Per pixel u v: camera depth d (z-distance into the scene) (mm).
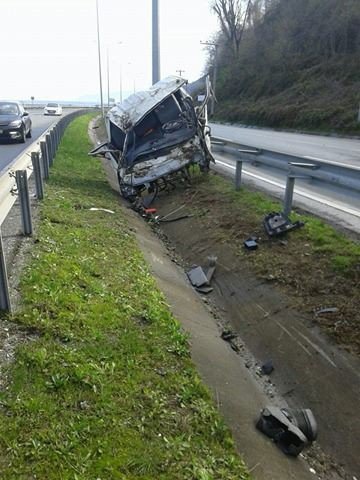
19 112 19000
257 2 59344
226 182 10484
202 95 11727
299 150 15953
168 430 3086
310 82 34656
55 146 15297
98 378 3424
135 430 3014
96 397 3242
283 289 5559
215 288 6586
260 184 10148
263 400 4219
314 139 22312
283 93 37375
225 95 50344
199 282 6773
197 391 3592
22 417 2961
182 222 9320
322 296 5113
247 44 54844
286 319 5102
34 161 8516
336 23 35031
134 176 10930
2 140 17719
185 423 3186
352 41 33562
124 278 5562
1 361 3527
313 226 6676
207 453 2973
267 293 5676
